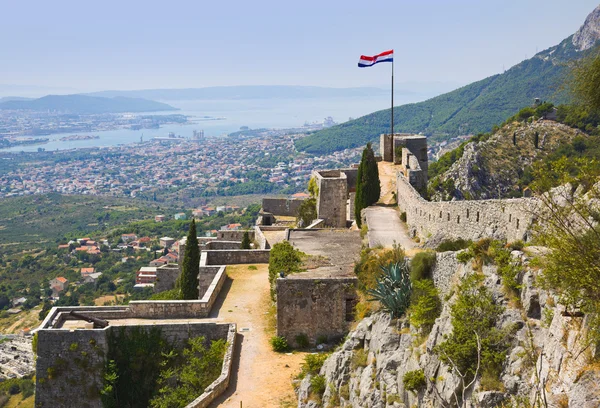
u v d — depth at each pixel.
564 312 16.88
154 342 33.09
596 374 15.32
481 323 19.97
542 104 105.06
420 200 37.72
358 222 51.50
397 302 26.66
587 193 19.84
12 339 130.38
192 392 30.94
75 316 33.12
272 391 28.95
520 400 17.03
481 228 27.67
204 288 42.28
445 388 19.88
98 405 31.89
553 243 18.14
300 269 35.62
